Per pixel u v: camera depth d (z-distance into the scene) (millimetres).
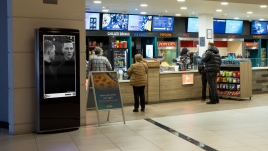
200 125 6289
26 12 5703
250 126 6180
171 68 9828
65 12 6066
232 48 14789
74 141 5250
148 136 5512
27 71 5750
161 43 12523
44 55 5613
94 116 7379
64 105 5863
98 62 7781
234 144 4984
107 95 6422
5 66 6191
